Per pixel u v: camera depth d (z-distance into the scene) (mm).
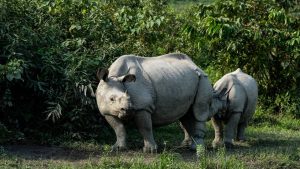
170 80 21875
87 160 20078
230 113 24312
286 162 21016
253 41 32844
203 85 22781
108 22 26641
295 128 31141
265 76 33625
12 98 23094
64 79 23469
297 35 32125
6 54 23406
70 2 26953
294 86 33625
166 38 32562
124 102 20234
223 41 33031
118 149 21297
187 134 23516
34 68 23938
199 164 19453
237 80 24734
